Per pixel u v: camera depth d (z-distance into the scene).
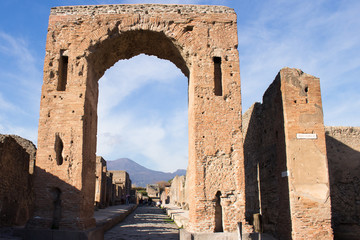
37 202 15.20
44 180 15.40
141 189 125.31
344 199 18.42
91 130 17.52
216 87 17.05
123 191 70.62
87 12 17.14
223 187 15.63
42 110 16.11
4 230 16.58
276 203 16.78
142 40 17.91
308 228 14.50
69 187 15.35
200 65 16.73
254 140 20.83
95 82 18.41
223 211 15.42
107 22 17.00
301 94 15.80
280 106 16.25
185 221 21.17
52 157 15.63
